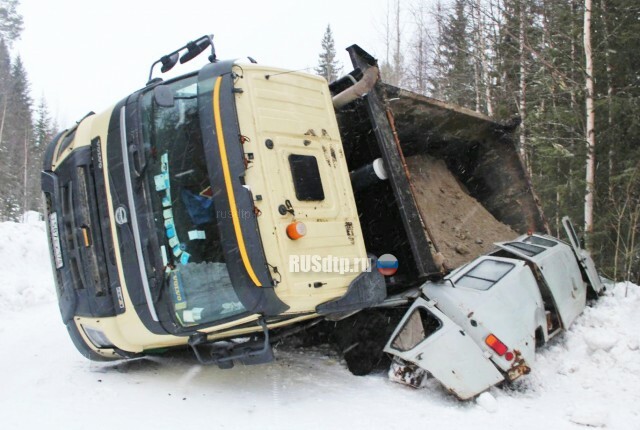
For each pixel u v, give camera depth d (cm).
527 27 1287
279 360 543
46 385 454
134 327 435
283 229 379
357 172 515
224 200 373
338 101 504
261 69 414
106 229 436
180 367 524
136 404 402
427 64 2066
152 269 404
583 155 1130
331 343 566
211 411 390
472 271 502
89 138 460
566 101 1262
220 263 398
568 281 584
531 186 734
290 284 373
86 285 459
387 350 467
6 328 731
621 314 580
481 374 421
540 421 384
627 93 1080
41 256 1120
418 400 429
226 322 388
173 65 476
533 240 618
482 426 371
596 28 1140
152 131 418
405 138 670
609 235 1012
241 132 383
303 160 413
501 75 1515
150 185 410
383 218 520
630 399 431
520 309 473
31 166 3912
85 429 342
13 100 3853
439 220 636
